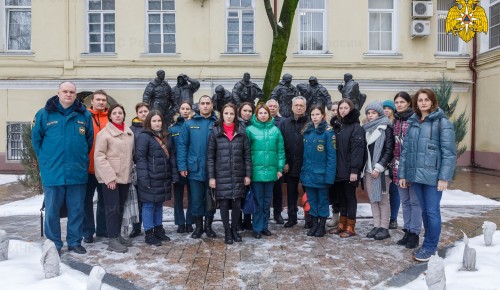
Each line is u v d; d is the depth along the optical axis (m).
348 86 9.68
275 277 4.28
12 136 13.96
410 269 4.45
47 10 13.97
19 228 6.48
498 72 13.27
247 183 5.46
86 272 4.41
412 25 14.18
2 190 10.20
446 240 5.64
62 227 6.50
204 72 14.09
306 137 5.78
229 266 4.61
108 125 5.11
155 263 4.71
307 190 5.82
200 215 5.70
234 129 5.46
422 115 4.72
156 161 5.34
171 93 9.85
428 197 4.64
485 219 6.90
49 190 4.85
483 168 14.05
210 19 14.04
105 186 5.08
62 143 4.80
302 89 9.23
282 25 10.58
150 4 14.18
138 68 14.09
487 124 13.92
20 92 13.94
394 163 5.45
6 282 3.99
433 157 4.54
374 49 14.67
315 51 14.47
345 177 5.55
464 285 3.93
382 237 5.59
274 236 5.81
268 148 5.56
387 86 14.36
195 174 5.53
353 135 5.50
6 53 13.90
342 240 5.59
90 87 13.98
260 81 14.07
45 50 13.98
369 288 3.99
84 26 14.08
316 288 3.99
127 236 5.79
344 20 14.29
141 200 5.32
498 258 4.76
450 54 14.56
